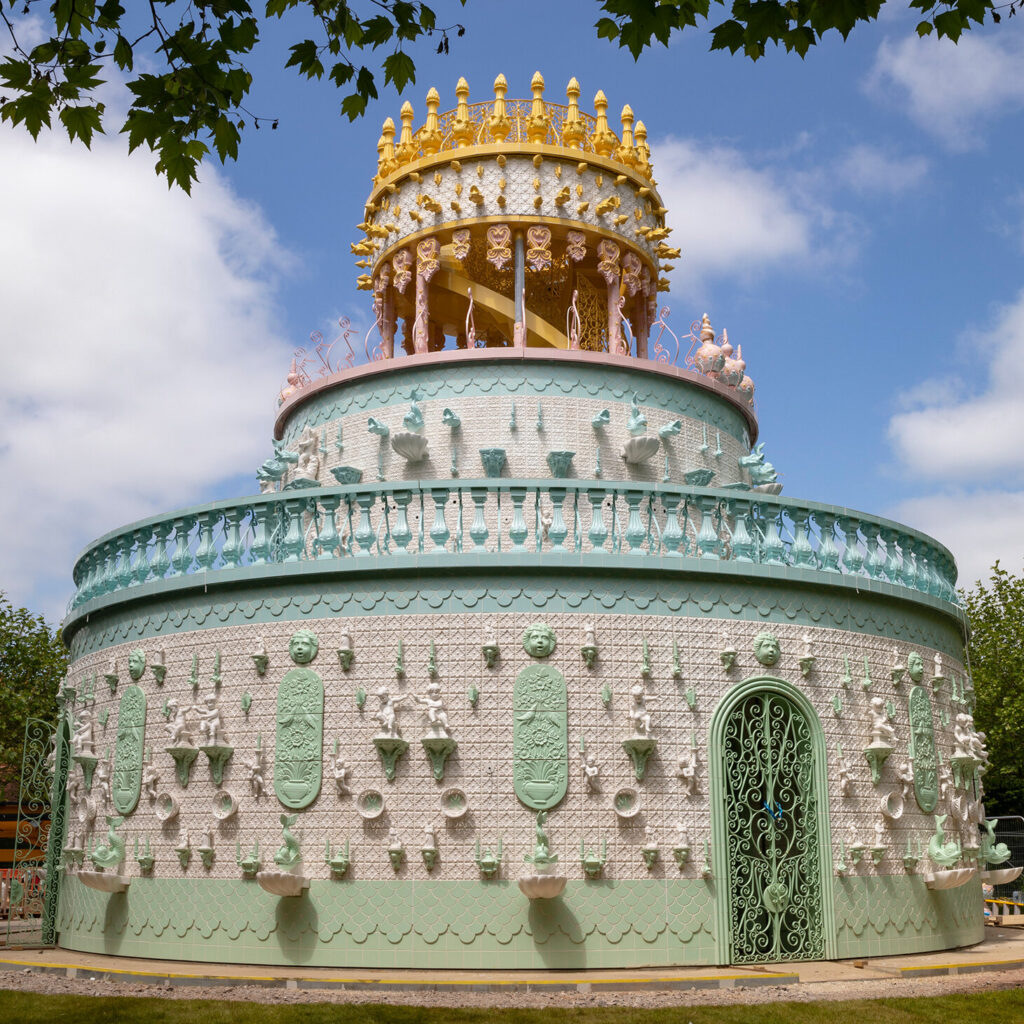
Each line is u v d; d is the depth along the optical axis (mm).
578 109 27516
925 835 20656
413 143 27797
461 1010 14508
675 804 18203
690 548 22875
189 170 9461
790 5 9242
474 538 19188
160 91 9125
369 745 18281
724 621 19297
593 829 17812
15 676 45469
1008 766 42438
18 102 8852
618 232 27188
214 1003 15094
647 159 28609
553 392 24547
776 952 18344
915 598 21531
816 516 20844
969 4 9008
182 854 18953
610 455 24328
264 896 18203
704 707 18750
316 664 18891
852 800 19609
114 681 21406
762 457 26266
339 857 17828
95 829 20984
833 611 20375
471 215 26484
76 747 21422
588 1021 13984
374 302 28828
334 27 9391
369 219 28953
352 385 25969
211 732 18922
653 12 8969
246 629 19562
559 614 18625
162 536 21406
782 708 19453
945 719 22078
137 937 19266
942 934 20578
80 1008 14945
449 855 17656
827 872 18953
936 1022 14203
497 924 17391
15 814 36594
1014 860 37500
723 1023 13961
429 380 24969
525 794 17797
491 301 26703
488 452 23312
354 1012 14406
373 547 20031
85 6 8688
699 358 27016
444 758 18000
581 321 29328
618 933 17484
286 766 18516
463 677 18344
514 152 26516
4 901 31547
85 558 23984
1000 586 46250
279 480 26922
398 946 17438
